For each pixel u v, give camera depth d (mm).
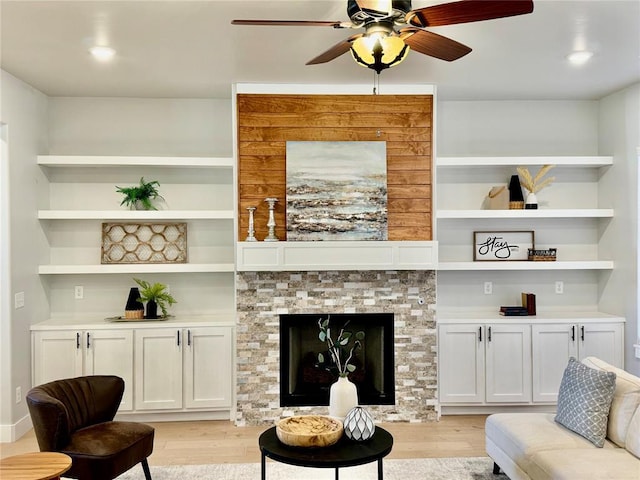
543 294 5230
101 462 2920
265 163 4688
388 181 4746
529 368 4793
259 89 4641
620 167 4867
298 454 2664
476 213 4836
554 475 2691
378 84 4652
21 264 4418
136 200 4906
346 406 3121
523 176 5031
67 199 5016
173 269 4766
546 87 4734
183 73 4285
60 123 5004
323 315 4664
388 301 4688
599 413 3037
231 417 4750
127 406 4602
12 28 3299
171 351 4645
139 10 3043
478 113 5199
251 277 4637
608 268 4984
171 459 3895
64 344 4578
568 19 3197
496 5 2217
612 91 4883
